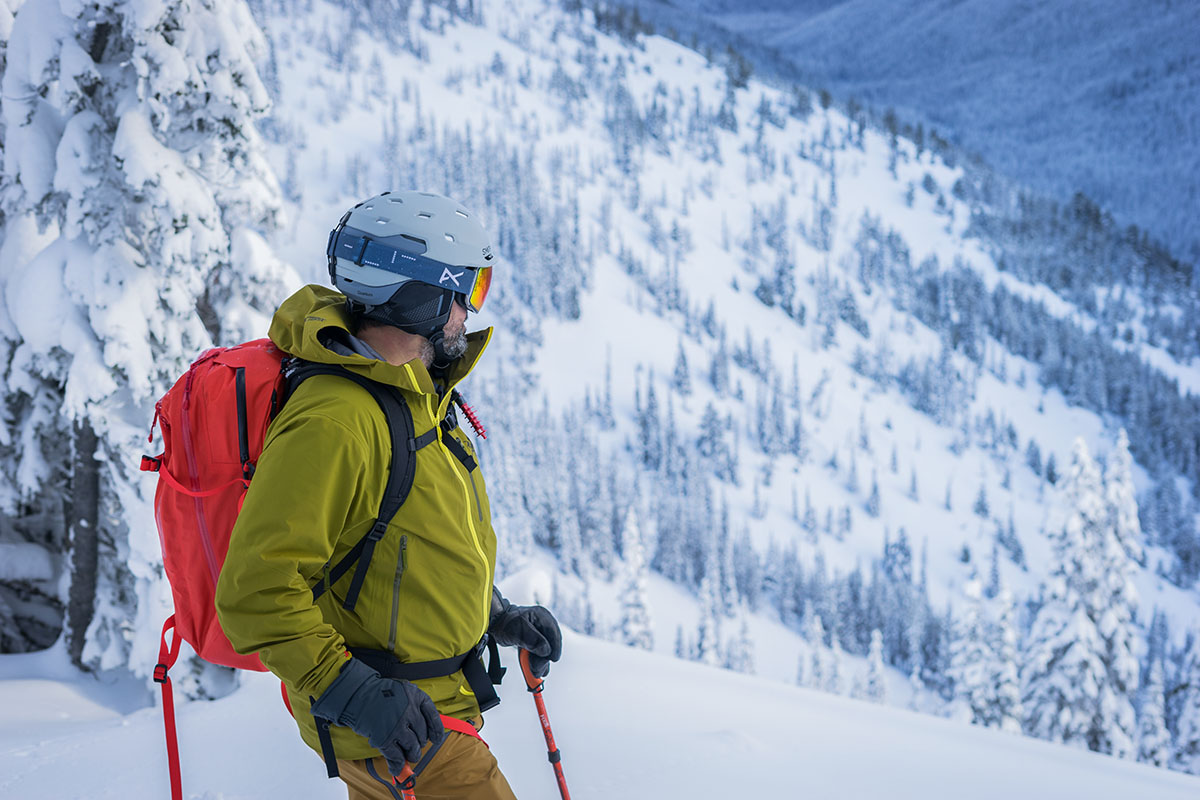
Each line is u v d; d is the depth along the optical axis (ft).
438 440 6.35
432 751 5.87
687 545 453.58
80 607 32.32
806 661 397.39
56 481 35.47
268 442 5.73
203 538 6.13
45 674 31.89
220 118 29.01
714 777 13.85
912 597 420.77
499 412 438.40
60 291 29.43
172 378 30.19
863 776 14.56
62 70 27.37
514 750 15.12
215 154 29.63
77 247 29.50
